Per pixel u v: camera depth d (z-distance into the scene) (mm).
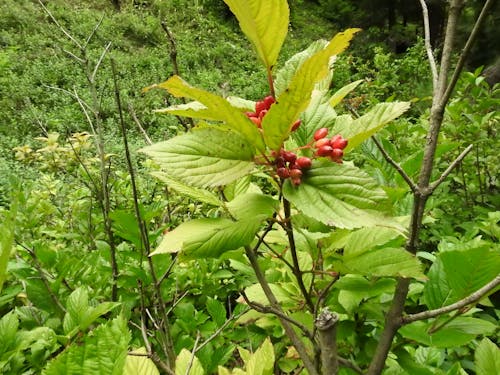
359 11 22719
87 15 18234
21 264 1787
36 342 1425
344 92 1113
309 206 821
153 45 18328
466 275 1074
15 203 554
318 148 916
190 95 834
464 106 3787
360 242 1198
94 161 3893
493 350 1110
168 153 861
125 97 12469
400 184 1685
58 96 12297
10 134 10859
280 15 827
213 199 1123
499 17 12039
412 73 11961
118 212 1790
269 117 823
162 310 1581
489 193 3859
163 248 874
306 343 1392
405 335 1345
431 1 15789
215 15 22719
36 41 15234
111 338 478
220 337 1979
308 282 1479
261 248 1387
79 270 2078
